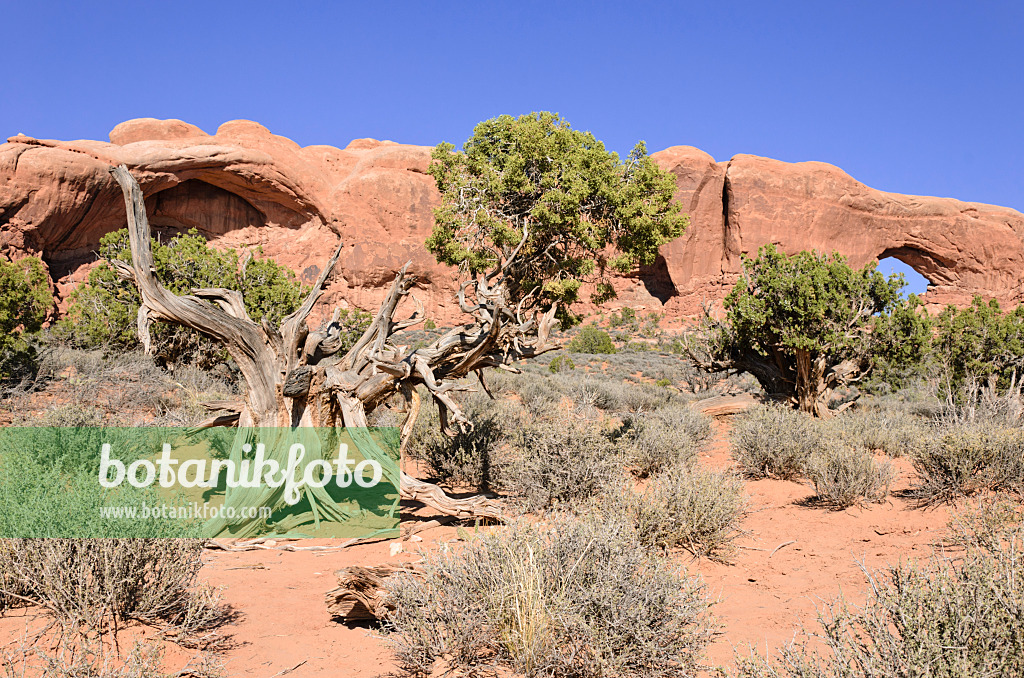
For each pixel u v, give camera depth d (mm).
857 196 75188
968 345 16609
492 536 3918
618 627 3379
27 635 3555
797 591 4895
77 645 3445
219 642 3953
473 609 3559
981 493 6703
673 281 75875
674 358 43969
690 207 75125
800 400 17250
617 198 11727
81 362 17562
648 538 5738
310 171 62750
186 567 4031
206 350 18625
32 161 47469
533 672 3334
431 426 10039
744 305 17578
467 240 12805
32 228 47875
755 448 9641
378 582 4133
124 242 20812
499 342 9391
